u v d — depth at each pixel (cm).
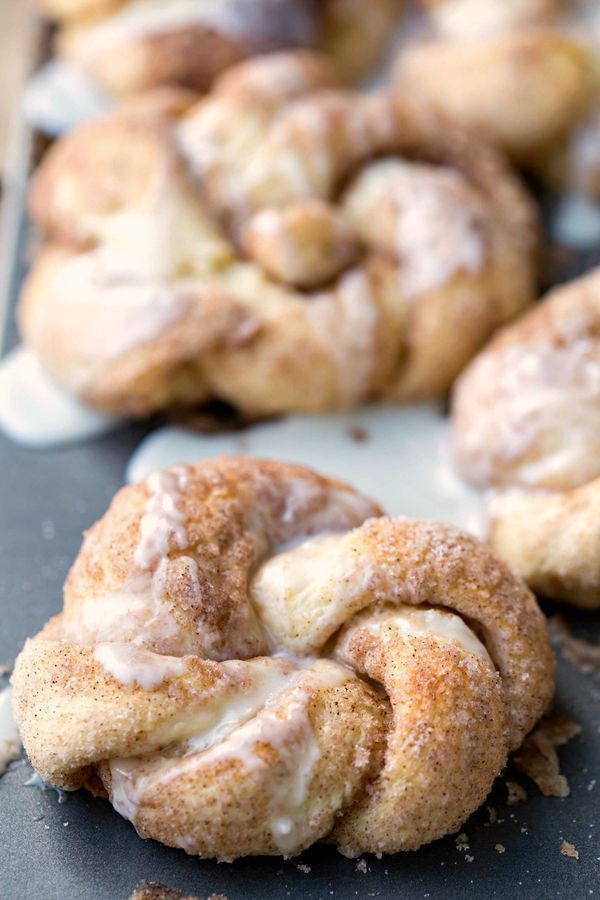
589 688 42
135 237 47
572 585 42
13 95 61
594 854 39
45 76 58
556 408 44
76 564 40
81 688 37
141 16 55
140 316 46
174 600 38
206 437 47
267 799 37
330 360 46
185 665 37
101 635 39
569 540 42
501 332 47
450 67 53
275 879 38
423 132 50
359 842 38
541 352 45
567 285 49
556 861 38
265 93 49
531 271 50
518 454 44
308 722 37
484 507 45
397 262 48
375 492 46
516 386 45
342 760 37
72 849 38
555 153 54
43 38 60
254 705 38
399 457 47
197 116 49
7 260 52
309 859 38
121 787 37
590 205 54
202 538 39
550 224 54
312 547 40
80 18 57
